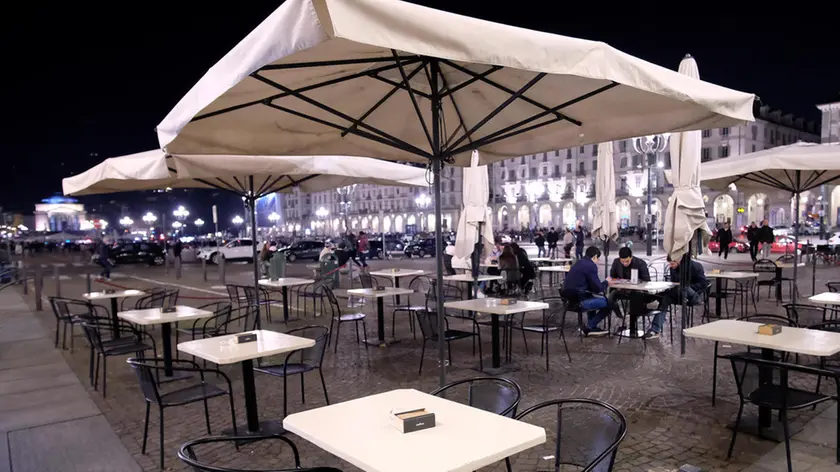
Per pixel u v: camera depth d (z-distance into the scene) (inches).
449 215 3191.4
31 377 272.7
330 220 3663.9
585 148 2758.4
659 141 893.2
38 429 200.4
